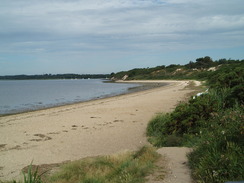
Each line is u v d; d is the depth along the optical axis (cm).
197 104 866
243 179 337
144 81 9912
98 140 946
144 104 1962
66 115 1559
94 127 1178
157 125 1030
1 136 1046
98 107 1894
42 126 1237
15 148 867
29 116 1567
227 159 378
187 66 11119
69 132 1093
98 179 475
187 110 856
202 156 450
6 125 1283
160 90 3731
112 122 1282
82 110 1761
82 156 761
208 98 914
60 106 2191
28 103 2627
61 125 1247
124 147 840
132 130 1088
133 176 442
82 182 475
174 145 745
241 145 421
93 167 579
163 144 788
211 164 391
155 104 1933
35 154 795
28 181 389
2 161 731
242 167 354
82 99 2986
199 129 767
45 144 912
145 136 977
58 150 834
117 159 613
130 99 2439
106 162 594
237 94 889
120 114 1522
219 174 362
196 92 2819
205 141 491
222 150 429
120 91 4381
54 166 670
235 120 506
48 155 782
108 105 1998
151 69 12838
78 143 914
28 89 5894
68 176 542
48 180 539
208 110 838
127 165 519
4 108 2194
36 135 1052
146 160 532
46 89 5831
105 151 805
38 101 2850
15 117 1545
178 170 449
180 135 820
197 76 7881
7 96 3675
